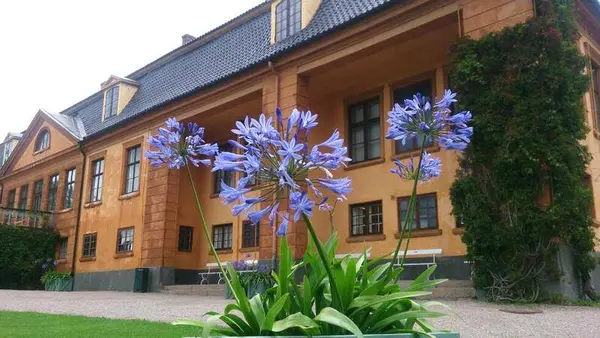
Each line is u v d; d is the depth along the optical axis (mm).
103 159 22828
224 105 17031
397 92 15195
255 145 2428
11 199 30156
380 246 14375
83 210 23078
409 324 2723
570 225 8844
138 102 22141
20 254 23547
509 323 6426
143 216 19484
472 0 10898
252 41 18250
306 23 15531
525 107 9297
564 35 9961
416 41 13086
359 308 2535
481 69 10031
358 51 13180
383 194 14648
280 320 2395
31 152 28422
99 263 21188
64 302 12344
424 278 2850
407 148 14438
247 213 2475
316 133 16062
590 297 9188
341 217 15508
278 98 14953
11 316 8523
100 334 5980
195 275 19531
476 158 9766
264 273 11766
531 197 9023
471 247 9523
